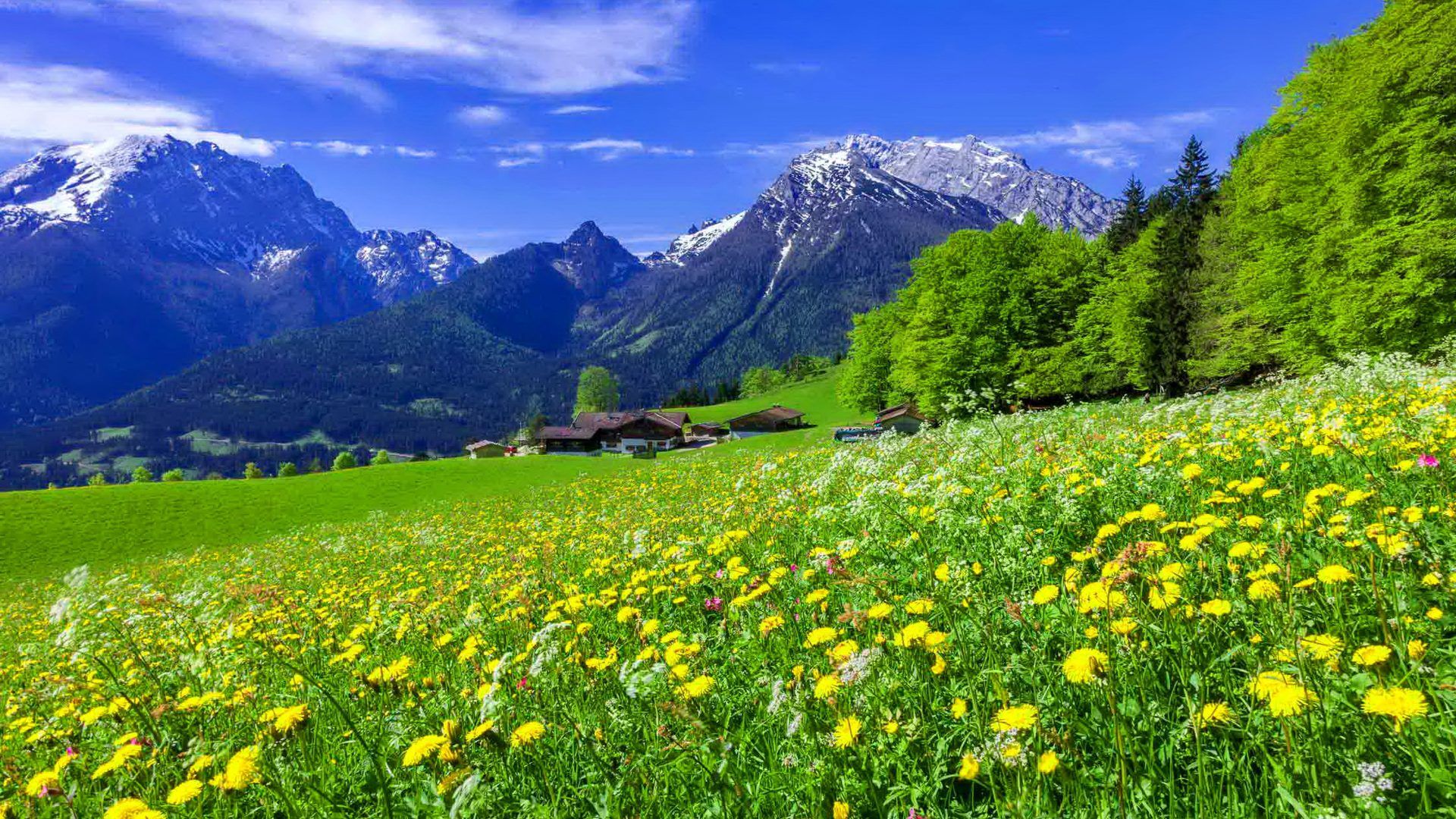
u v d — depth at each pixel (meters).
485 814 2.84
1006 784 2.27
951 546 4.88
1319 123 28.77
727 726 3.17
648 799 2.79
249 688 4.50
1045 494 5.44
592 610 5.73
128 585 8.82
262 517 48.66
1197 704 2.38
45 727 4.50
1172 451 6.84
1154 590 2.95
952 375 45.16
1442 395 7.30
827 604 4.55
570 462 73.19
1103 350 44.09
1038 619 3.49
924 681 3.02
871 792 2.50
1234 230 38.69
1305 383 13.08
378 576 12.26
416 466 71.81
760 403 149.12
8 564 38.03
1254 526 3.91
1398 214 24.03
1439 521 3.44
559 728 3.44
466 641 5.05
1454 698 1.99
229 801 3.12
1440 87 22.86
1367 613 2.75
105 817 2.68
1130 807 2.12
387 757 3.36
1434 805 1.87
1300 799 1.99
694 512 10.95
